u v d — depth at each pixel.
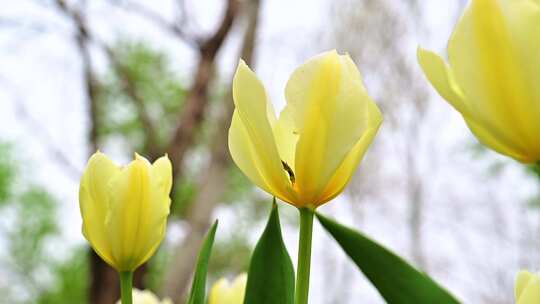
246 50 4.81
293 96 0.63
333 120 0.62
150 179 0.72
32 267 8.95
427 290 0.60
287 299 0.62
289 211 8.14
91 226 0.72
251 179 0.64
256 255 0.62
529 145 0.55
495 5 0.54
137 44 6.63
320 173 0.62
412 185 8.26
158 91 6.84
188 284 4.37
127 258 0.72
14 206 8.86
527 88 0.54
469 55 0.55
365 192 8.47
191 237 4.42
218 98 5.70
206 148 6.11
